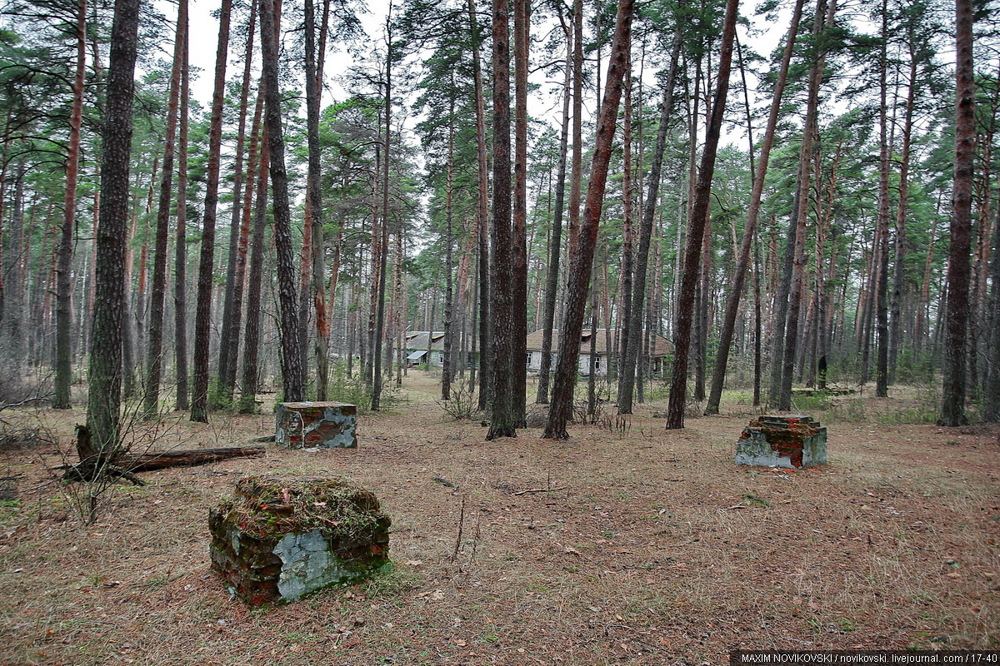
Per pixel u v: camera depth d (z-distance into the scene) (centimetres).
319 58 1504
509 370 1109
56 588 395
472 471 800
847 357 3456
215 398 1511
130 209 2853
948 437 1084
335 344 5825
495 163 1091
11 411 1200
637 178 2589
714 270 4184
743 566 460
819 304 2678
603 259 2942
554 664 318
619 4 984
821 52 1540
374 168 2516
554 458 895
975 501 618
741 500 649
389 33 1698
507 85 1077
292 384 1130
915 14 1822
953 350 1211
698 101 2031
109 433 675
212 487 656
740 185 3838
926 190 2538
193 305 4841
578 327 1074
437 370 5150
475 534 526
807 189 1648
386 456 912
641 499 659
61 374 1330
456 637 344
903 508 604
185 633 339
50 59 1350
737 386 3053
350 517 412
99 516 541
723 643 341
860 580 427
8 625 342
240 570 380
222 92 1377
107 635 334
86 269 3956
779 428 819
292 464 809
